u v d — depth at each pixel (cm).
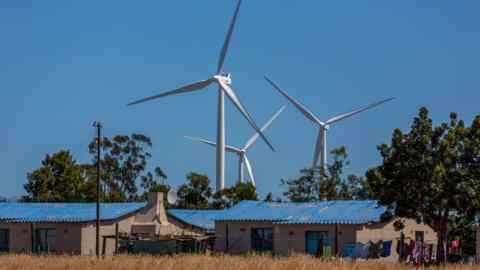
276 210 6725
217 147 9119
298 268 4088
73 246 6694
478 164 5106
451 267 4556
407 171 5088
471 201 5009
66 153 10012
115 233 6369
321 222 6209
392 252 6031
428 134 5103
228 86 8800
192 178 10512
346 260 4972
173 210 8231
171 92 8775
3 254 5897
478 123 5156
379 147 5209
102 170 11881
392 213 5566
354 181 9138
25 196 9669
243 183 9506
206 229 7450
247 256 4997
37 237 6875
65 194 9844
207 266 4150
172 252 6172
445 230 5166
